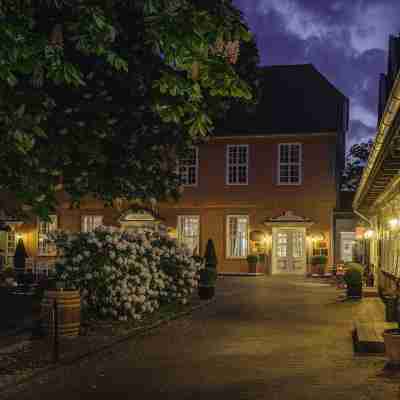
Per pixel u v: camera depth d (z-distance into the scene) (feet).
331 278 93.35
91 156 29.17
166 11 20.39
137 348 36.52
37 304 49.49
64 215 116.88
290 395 25.07
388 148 34.63
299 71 115.55
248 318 51.16
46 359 31.99
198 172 112.78
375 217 81.20
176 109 23.75
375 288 75.41
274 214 108.99
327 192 107.04
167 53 20.29
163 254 58.18
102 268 46.62
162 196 37.24
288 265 108.37
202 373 29.45
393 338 30.40
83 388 26.63
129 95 31.73
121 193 35.70
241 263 110.32
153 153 34.86
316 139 107.96
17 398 25.07
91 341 37.73
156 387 26.71
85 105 29.35
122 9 27.94
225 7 26.04
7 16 19.77
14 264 100.89
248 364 31.55
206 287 65.92
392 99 25.43
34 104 24.09
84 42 20.93
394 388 26.11
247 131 110.22
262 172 109.91
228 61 21.97
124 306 46.73
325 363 31.71
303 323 47.67
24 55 19.17
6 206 26.09
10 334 39.09
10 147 22.82
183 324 47.44
